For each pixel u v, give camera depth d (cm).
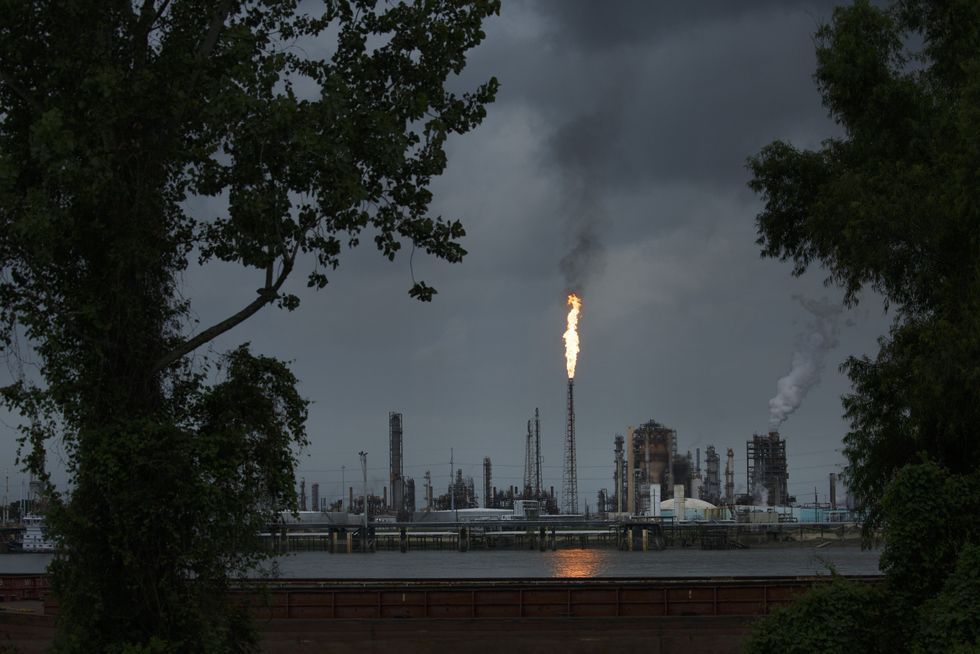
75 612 3403
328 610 6462
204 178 3522
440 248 3675
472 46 3691
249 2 3703
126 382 3466
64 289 3419
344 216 3506
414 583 7731
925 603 3819
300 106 3384
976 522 3950
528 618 6066
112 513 3303
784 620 4091
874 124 5031
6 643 5959
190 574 3681
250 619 3844
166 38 3475
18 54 3316
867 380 5056
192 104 3447
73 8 3275
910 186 4616
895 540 4028
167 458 3341
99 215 3359
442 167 3638
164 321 3559
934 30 5069
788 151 5416
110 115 3250
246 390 3650
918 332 4731
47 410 3381
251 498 3519
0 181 3066
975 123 4069
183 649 3419
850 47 4959
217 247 3650
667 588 6550
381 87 3725
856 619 3944
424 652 6022
